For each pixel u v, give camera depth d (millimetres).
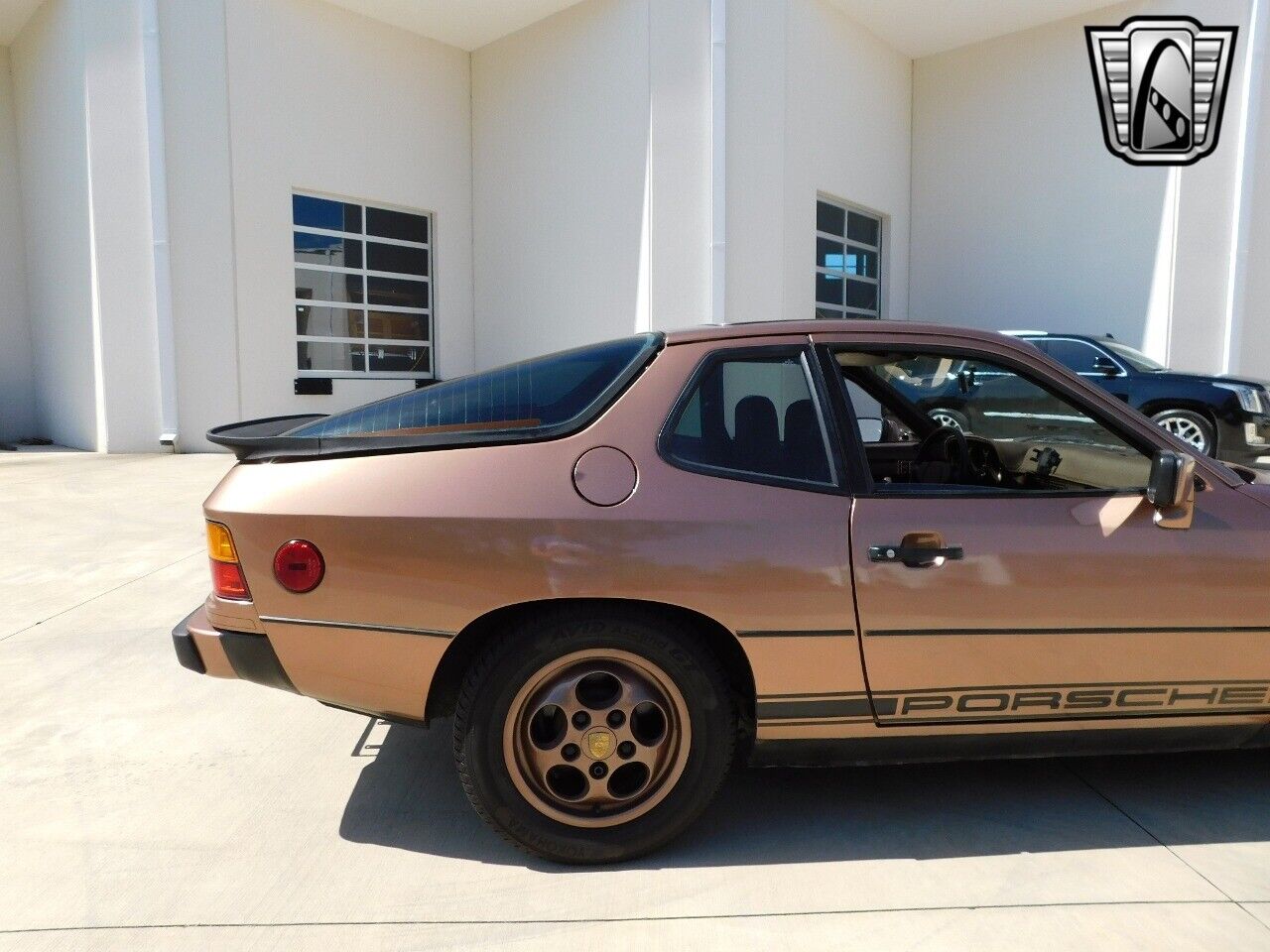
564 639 2492
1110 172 14023
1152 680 2695
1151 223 13719
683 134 12141
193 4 11492
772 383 2717
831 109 13648
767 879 2537
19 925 2336
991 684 2645
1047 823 2844
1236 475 2906
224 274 11930
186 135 11570
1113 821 2855
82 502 8328
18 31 13438
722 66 11820
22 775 3168
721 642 2674
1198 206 13359
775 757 2684
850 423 2693
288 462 2650
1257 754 3355
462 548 2482
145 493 8797
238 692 3945
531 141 13922
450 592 2484
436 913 2383
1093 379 10141
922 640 2584
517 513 2492
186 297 11742
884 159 15250
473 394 2781
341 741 3477
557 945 2252
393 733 3553
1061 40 14273
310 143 12680
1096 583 2633
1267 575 2699
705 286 12227
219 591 2633
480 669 2504
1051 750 2762
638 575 2482
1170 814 2896
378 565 2502
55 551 6430
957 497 2662
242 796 3029
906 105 15828
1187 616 2672
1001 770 3230
